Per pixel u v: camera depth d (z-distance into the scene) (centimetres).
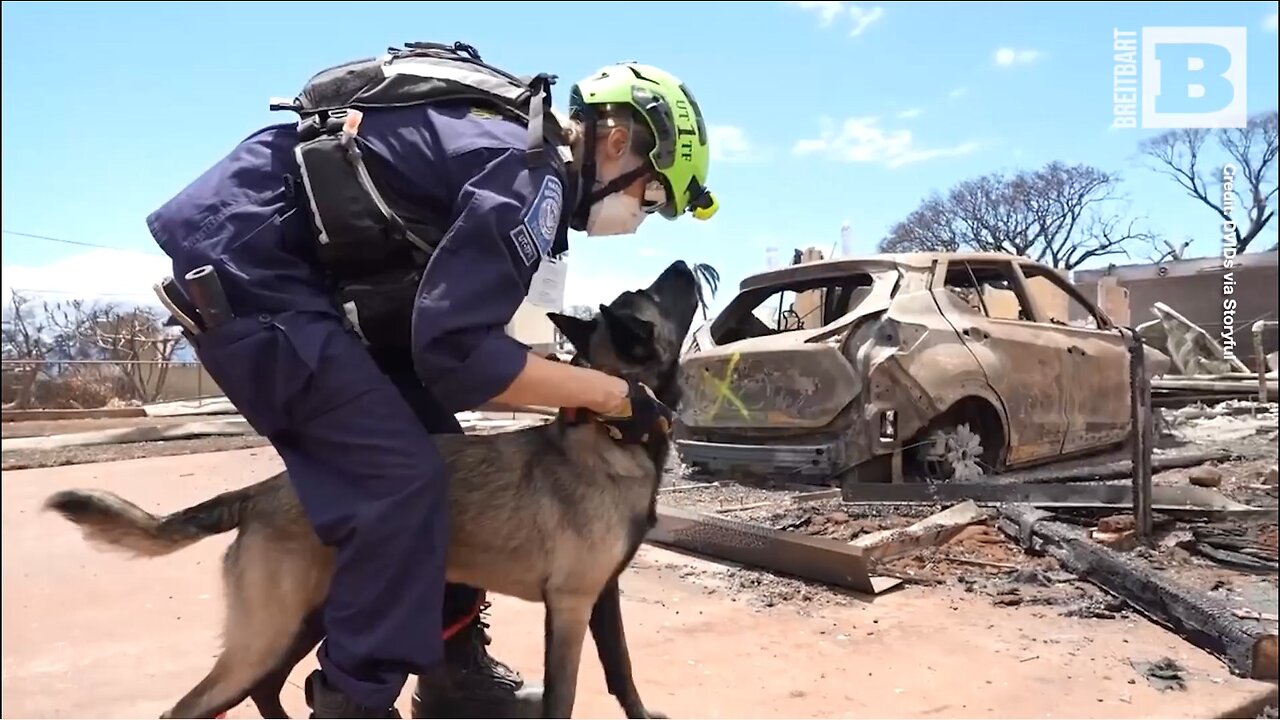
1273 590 410
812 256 911
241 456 1156
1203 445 907
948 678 325
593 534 244
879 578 447
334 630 217
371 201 218
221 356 217
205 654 376
